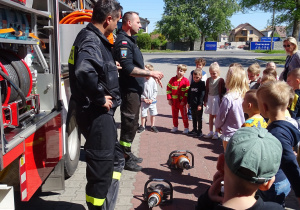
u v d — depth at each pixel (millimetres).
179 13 60188
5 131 2709
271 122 2672
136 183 4391
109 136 2906
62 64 4270
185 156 4797
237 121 3969
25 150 2613
